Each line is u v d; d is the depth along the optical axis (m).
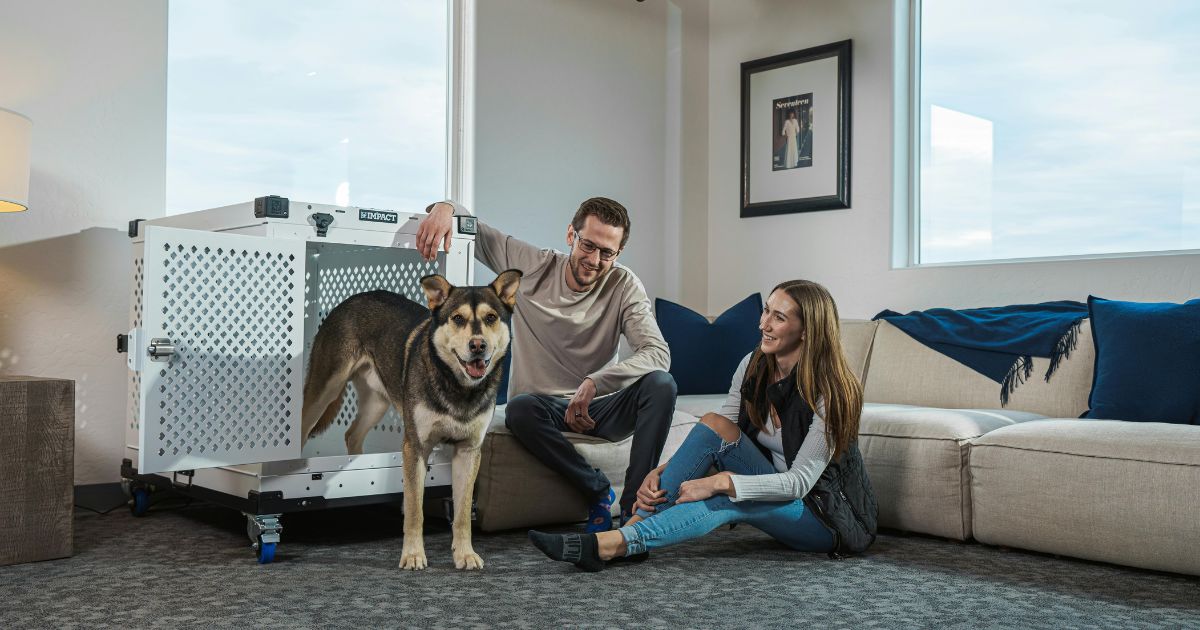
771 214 4.73
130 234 3.09
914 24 4.27
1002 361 3.44
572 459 2.86
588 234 2.89
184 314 2.39
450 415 2.36
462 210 3.10
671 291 4.93
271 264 2.56
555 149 4.46
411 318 2.67
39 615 1.93
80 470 3.24
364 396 2.96
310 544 2.70
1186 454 2.38
